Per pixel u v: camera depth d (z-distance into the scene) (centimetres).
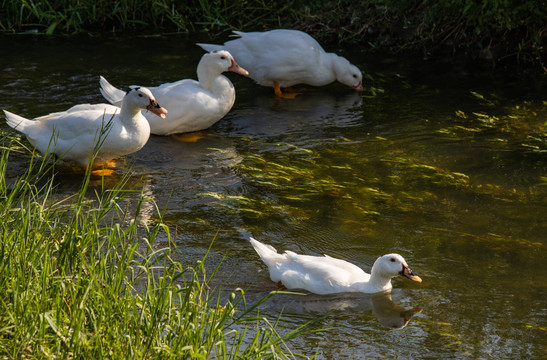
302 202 658
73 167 716
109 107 731
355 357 430
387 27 1164
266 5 1259
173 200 653
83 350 363
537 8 1039
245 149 788
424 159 766
